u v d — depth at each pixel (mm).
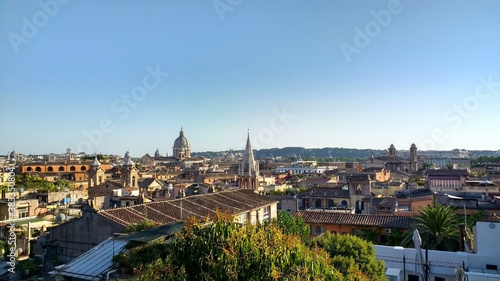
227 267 17188
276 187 134125
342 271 30547
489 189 83062
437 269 36500
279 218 53125
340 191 92375
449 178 106812
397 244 51781
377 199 79688
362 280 24766
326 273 19031
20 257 52906
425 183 115312
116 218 42406
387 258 39312
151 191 102750
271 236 19469
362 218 57156
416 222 52688
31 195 96562
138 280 20406
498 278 28297
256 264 17422
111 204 72812
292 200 82812
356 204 88375
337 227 56969
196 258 18094
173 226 32250
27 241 55719
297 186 142125
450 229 45031
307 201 92625
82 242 43094
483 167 184125
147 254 27609
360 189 90062
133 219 43562
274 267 17344
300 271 17625
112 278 26688
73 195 102750
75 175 180500
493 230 35312
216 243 18203
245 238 18172
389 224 54406
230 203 59969
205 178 171125
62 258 44000
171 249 19719
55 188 125375
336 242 35906
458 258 35969
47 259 44594
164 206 51000
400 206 75375
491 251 35250
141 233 31328
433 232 45094
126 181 119938
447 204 61844
